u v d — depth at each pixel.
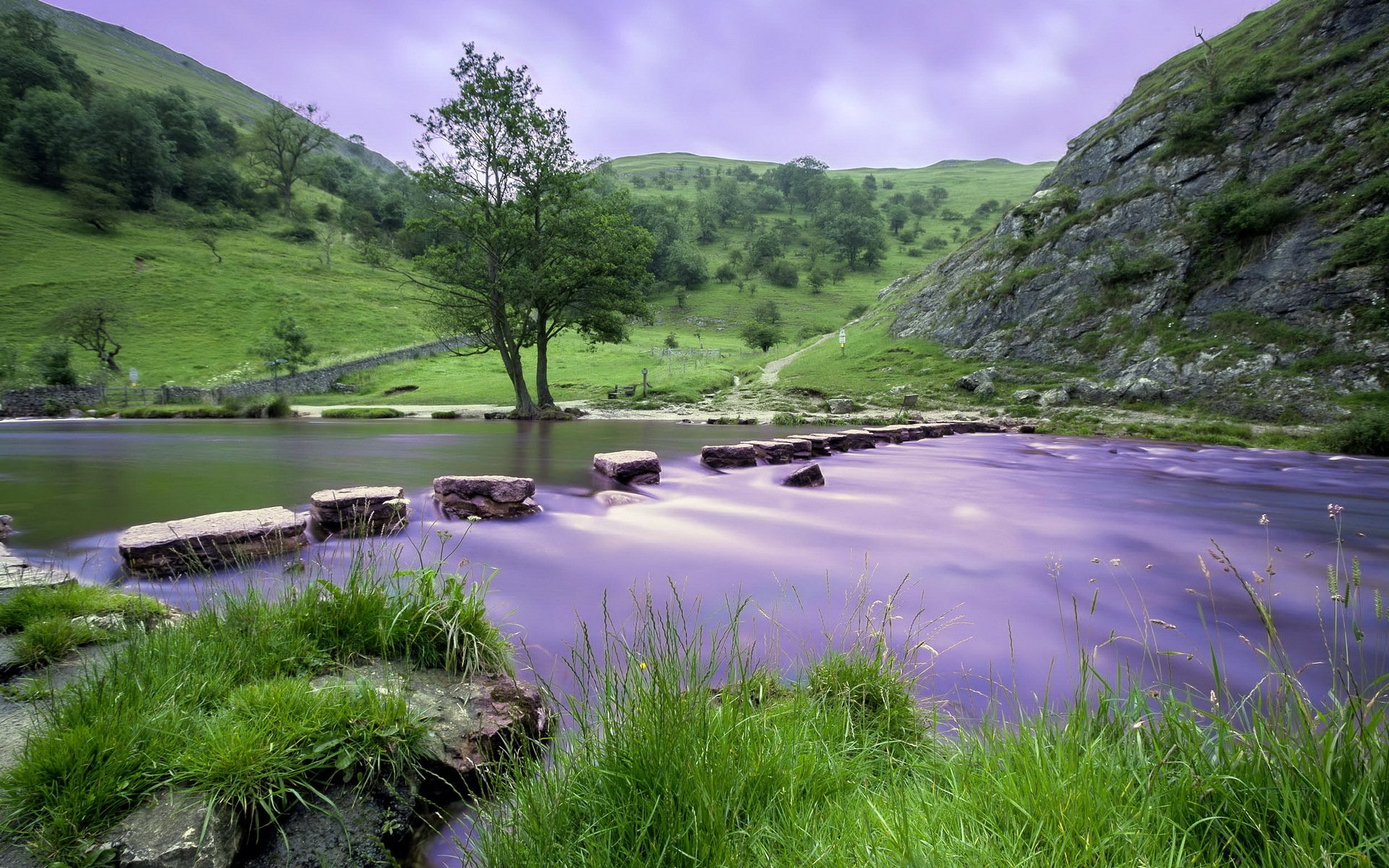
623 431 22.25
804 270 127.31
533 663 3.75
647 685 2.49
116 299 61.00
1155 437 22.70
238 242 89.19
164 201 92.06
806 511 9.04
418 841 2.29
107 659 2.74
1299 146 32.19
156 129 97.25
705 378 41.28
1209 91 39.72
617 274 31.94
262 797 2.03
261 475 11.09
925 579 5.91
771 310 85.06
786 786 2.06
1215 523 8.91
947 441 21.25
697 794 1.89
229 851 1.94
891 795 2.13
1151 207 37.03
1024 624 4.80
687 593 5.32
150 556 4.92
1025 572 6.21
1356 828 1.53
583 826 1.94
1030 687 3.63
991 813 1.82
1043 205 45.88
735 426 25.30
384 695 2.62
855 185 174.88
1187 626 4.82
